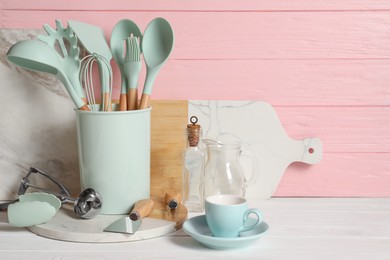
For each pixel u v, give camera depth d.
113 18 1.26
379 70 1.28
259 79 1.28
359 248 0.96
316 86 1.28
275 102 1.29
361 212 1.19
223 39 1.27
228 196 1.03
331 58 1.28
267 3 1.26
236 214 0.96
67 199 1.11
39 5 1.25
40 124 1.28
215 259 0.91
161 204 1.18
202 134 1.29
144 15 1.26
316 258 0.91
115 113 1.08
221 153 1.18
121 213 1.12
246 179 1.28
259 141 1.29
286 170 1.30
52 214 1.04
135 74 1.16
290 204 1.25
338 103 1.29
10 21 1.26
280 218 1.14
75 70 1.17
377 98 1.29
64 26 1.26
